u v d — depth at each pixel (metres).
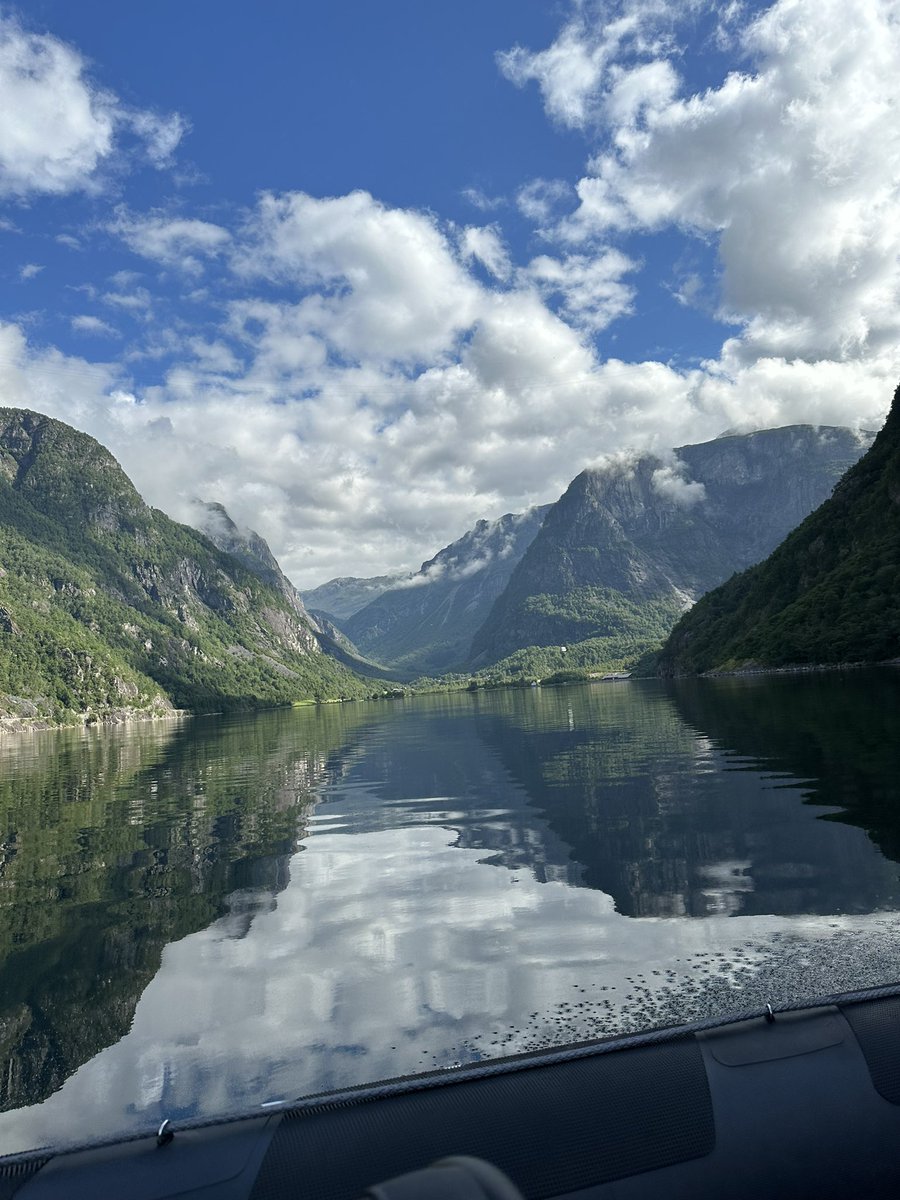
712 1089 3.11
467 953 8.59
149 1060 6.49
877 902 8.93
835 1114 3.09
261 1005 7.56
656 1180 2.83
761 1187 2.87
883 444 161.62
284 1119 2.97
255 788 27.09
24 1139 5.36
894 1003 3.57
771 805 15.51
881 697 43.62
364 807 20.66
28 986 8.51
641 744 31.44
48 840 18.52
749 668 128.38
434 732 53.75
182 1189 2.66
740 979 7.12
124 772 38.41
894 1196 2.98
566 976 7.62
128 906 11.88
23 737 137.75
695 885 10.41
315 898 11.64
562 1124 2.96
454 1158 1.86
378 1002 7.40
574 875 11.73
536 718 60.66
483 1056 6.09
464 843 14.91
